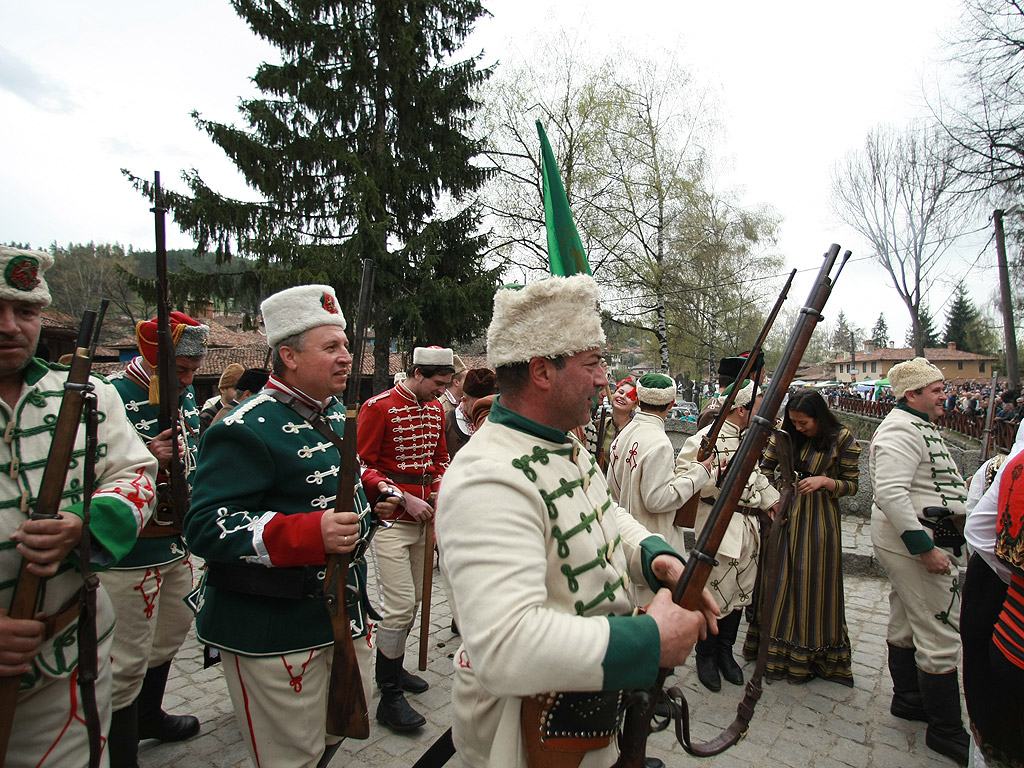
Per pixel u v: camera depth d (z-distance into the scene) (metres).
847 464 3.52
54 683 1.61
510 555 1.10
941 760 2.83
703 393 42.06
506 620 1.04
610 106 19.66
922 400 3.11
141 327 2.89
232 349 25.28
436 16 18.20
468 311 17.08
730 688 3.52
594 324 1.32
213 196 15.73
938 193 17.70
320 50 16.81
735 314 28.62
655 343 29.56
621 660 1.06
